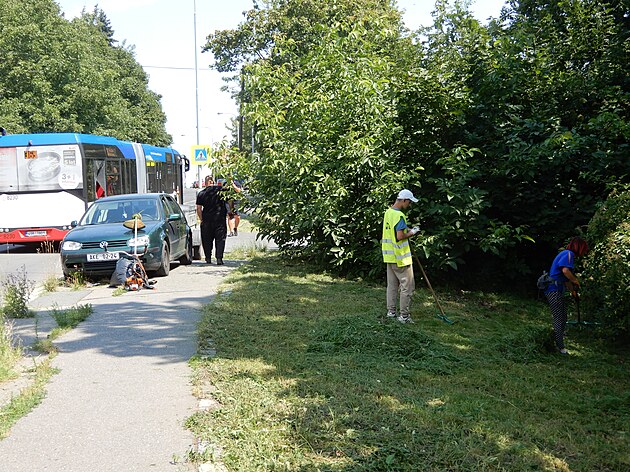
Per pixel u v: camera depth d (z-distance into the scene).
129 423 5.12
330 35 13.19
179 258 15.16
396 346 7.35
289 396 5.70
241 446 4.59
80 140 20.14
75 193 19.94
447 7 13.67
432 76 12.02
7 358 6.75
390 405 5.55
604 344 8.68
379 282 12.08
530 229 11.94
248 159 13.46
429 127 12.41
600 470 4.61
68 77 38.94
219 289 11.13
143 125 65.06
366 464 4.34
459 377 6.70
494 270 12.34
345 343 7.40
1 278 13.37
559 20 15.60
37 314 9.42
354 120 12.38
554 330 8.22
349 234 12.40
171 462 4.43
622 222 8.27
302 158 12.11
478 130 12.39
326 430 4.89
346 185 12.32
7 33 36.66
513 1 18.09
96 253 12.11
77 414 5.32
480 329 9.10
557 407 5.97
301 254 14.48
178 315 9.10
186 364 6.73
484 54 12.77
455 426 5.13
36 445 4.72
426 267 12.02
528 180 11.53
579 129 12.18
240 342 7.56
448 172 11.28
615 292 7.95
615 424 5.64
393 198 11.70
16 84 37.06
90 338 7.84
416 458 4.46
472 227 11.29
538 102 12.89
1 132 19.94
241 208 13.87
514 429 5.18
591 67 13.51
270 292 10.73
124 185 23.47
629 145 11.05
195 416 5.16
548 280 8.14
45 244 20.52
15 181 19.77
